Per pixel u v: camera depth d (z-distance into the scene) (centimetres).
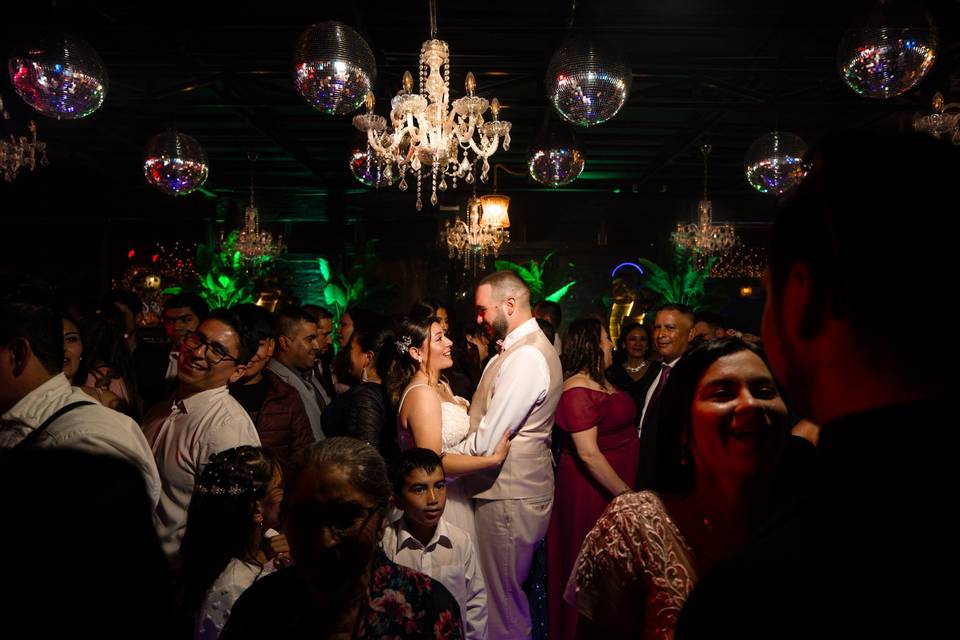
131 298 514
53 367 157
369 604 118
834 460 52
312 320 394
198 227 1195
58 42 333
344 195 1226
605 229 1239
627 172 1140
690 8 546
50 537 129
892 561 46
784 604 49
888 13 319
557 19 564
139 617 133
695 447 127
